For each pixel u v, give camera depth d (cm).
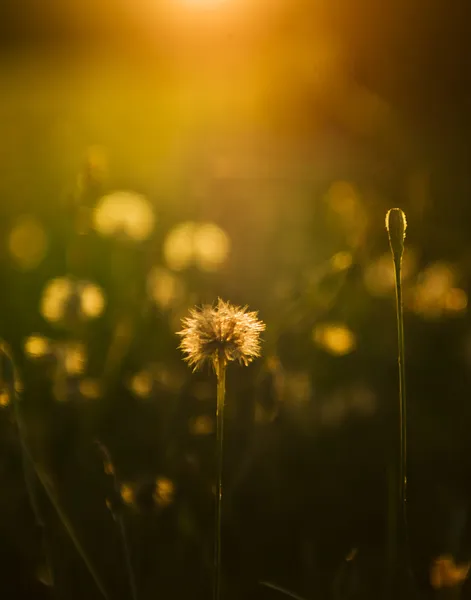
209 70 461
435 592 104
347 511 116
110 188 259
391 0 320
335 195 185
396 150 219
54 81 575
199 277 163
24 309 159
